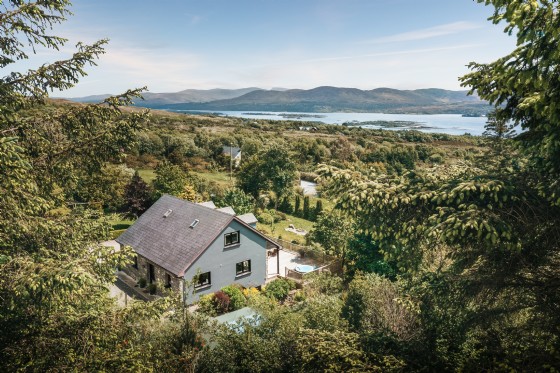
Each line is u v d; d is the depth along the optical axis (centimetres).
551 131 589
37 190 753
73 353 684
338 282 2266
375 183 788
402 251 858
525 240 685
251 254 2450
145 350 894
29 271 607
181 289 2114
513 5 501
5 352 674
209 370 1020
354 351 844
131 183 3806
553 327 723
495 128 849
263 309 1288
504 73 574
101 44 843
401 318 1077
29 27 758
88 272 642
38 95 821
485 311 789
